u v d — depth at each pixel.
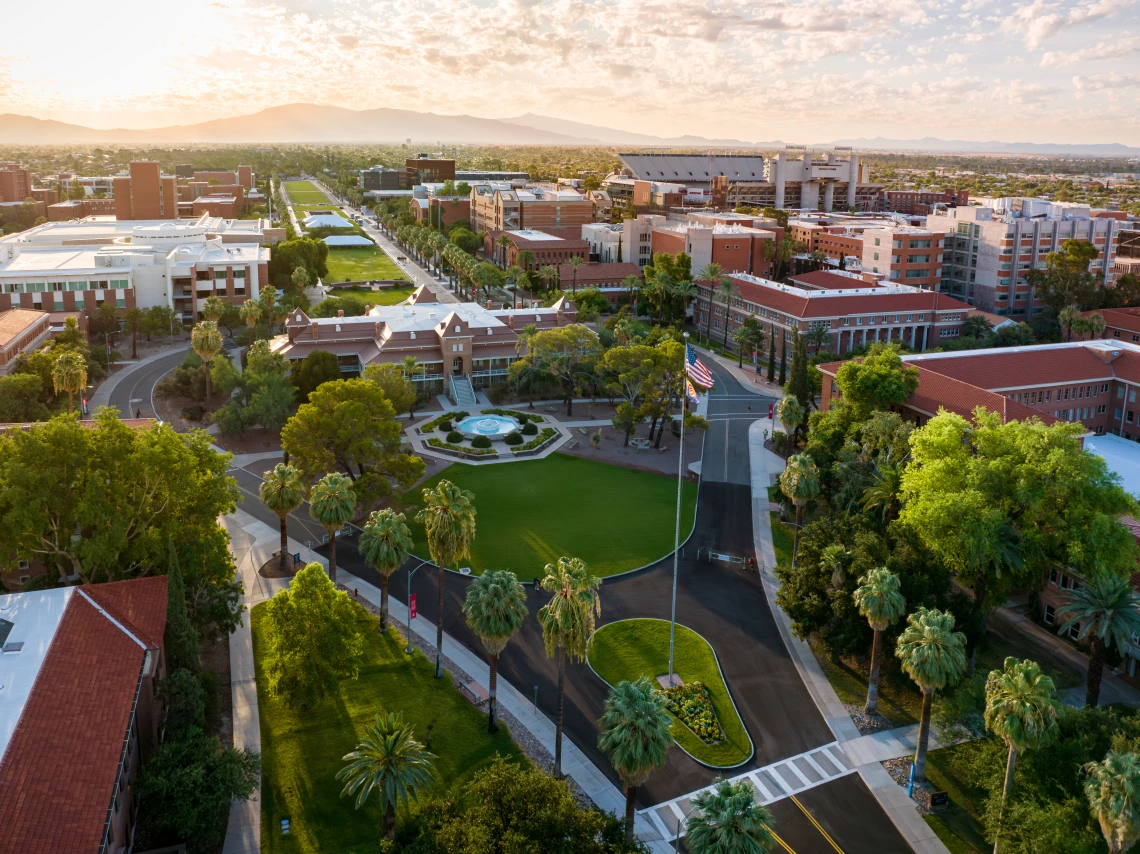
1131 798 46.53
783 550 105.94
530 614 89.75
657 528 111.19
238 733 69.69
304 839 59.28
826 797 65.12
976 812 63.91
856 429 114.00
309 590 69.75
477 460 134.00
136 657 61.22
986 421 87.06
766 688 78.44
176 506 80.06
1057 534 78.38
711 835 46.56
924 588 76.31
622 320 194.38
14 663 55.75
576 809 50.25
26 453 71.56
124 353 189.50
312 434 107.50
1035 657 82.69
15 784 47.09
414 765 56.81
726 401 169.12
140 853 54.66
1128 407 132.62
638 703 53.34
